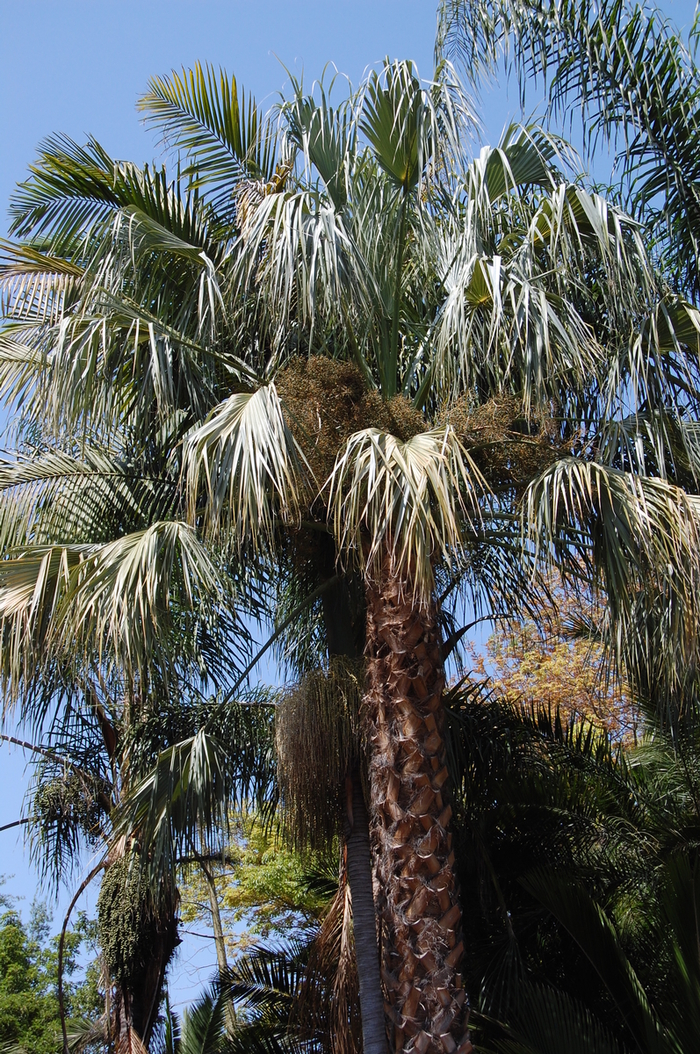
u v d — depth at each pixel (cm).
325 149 677
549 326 625
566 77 729
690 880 668
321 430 557
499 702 824
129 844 759
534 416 576
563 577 615
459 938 490
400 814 501
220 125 775
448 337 616
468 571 758
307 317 673
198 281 684
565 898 711
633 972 695
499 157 665
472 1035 714
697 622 523
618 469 596
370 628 543
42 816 841
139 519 730
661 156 712
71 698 739
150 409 700
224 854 911
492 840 809
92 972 1906
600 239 609
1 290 641
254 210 673
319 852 645
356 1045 630
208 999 1019
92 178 703
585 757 832
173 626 643
